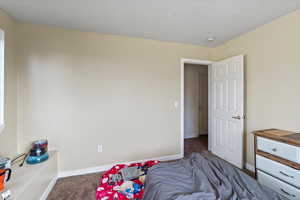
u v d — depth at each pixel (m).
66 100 2.28
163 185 1.22
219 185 1.22
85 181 2.15
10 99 1.91
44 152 1.95
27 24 2.10
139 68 2.64
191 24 2.14
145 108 2.70
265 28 2.14
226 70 2.72
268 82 2.12
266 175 1.77
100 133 2.45
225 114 2.75
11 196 1.25
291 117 1.86
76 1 1.61
